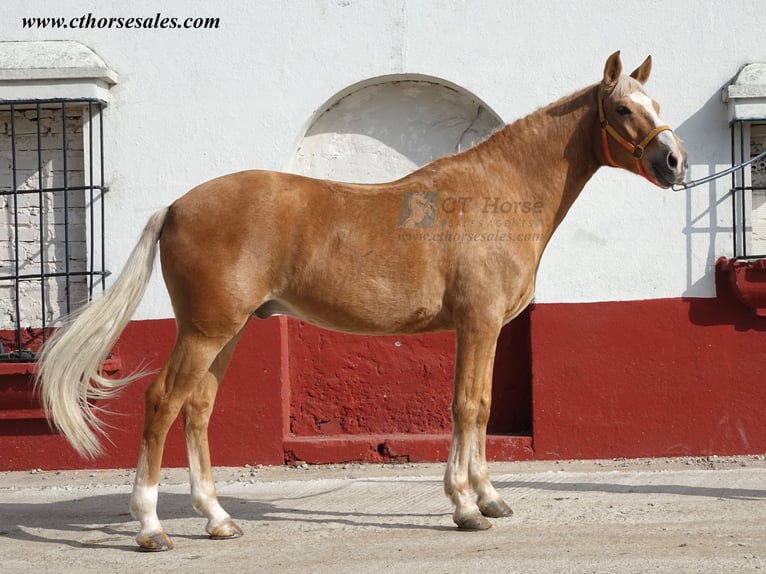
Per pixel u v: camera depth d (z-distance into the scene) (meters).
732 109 6.46
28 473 6.64
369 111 7.00
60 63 6.52
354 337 6.98
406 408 6.98
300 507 5.42
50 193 6.90
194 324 4.47
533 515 4.98
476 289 4.63
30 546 4.60
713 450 6.61
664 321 6.63
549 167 4.91
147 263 4.60
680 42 6.65
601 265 6.67
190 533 4.83
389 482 6.09
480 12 6.71
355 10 6.75
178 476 6.45
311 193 4.62
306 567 4.03
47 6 6.80
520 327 6.99
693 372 6.61
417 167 6.98
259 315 4.90
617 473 6.17
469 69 6.72
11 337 6.88
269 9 6.76
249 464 6.70
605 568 3.88
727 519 4.77
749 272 6.36
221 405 6.71
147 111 6.76
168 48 6.76
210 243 4.47
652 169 4.74
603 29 6.67
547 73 6.70
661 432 6.62
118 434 6.70
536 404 6.66
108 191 6.74
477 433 4.95
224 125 6.76
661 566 3.88
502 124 6.72
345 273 4.56
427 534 4.62
